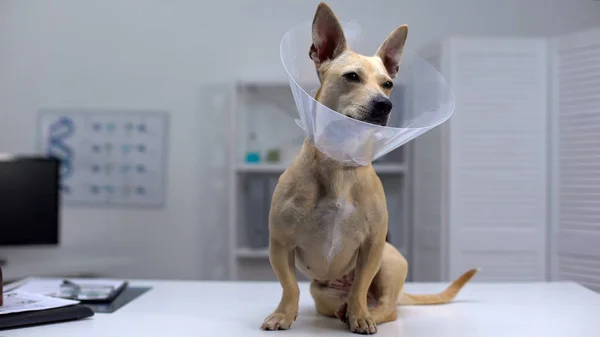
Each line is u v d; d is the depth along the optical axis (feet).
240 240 12.21
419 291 6.61
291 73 4.60
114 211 12.57
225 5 12.57
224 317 5.17
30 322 4.78
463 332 4.68
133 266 12.49
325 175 4.61
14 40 12.83
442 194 10.58
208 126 12.55
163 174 12.52
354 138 4.25
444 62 10.55
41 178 10.67
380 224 4.69
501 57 10.43
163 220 12.52
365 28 5.37
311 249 4.82
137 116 12.59
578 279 9.18
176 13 12.65
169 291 6.46
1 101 12.80
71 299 5.76
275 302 5.85
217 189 12.47
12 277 11.66
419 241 11.44
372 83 4.60
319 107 4.18
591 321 5.07
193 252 12.45
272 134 12.32
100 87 12.71
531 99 10.37
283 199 4.68
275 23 12.50
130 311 5.40
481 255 10.48
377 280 5.13
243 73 12.51
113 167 12.58
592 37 9.23
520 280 10.41
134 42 12.71
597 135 9.09
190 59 12.61
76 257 12.51
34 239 10.61
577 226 9.26
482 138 10.50
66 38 12.79
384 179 12.02
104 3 12.75
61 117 12.67
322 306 5.26
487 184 10.50
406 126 4.71
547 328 4.81
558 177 9.80
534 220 10.39
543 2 11.58
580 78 9.40
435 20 11.86
